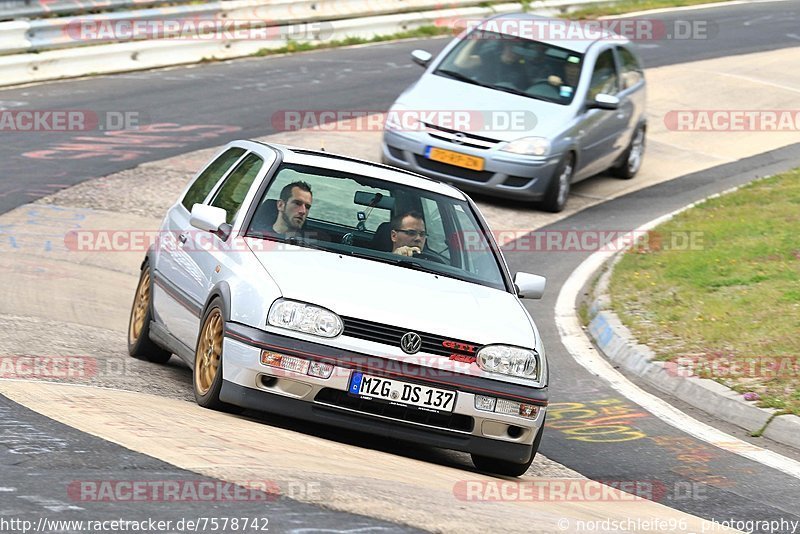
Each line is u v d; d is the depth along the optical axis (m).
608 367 36.66
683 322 38.81
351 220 27.11
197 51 78.00
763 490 25.91
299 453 21.17
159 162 55.75
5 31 67.31
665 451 28.67
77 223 46.47
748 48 99.00
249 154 29.67
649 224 55.84
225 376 23.67
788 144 73.75
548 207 56.25
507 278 27.66
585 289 46.03
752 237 49.12
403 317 23.72
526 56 58.53
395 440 26.55
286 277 24.31
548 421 30.81
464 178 54.78
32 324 33.09
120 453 19.27
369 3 92.12
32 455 18.67
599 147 59.69
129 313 37.44
